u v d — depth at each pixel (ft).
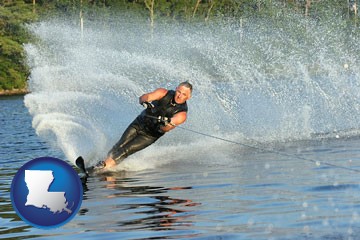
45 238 62.23
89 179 96.22
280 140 129.90
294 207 69.56
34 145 146.30
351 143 121.80
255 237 59.21
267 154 112.37
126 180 93.45
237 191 79.87
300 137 132.67
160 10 629.51
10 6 616.80
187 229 62.85
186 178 91.81
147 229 63.52
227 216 67.10
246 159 107.55
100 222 67.26
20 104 394.32
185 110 106.22
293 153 111.65
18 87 600.80
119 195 81.61
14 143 153.07
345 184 80.53
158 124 105.50
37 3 636.48
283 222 63.82
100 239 60.85
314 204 70.49
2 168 110.42
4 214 73.15
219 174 93.61
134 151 105.91
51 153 128.98
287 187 80.69
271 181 85.46
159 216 68.54
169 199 77.20
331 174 88.28
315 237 58.49
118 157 104.47
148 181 91.25
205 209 70.85
